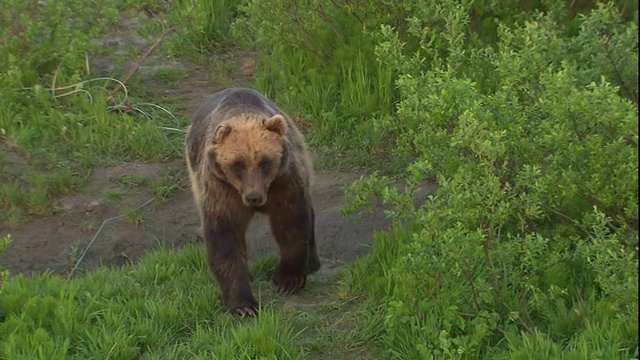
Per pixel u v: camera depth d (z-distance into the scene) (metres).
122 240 12.76
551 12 12.93
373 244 11.66
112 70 17.05
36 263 12.32
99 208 13.30
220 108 10.43
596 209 8.62
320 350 9.16
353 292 10.34
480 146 8.67
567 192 8.96
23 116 14.90
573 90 8.56
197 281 10.80
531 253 8.79
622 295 8.09
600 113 8.41
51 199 13.38
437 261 8.64
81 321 9.53
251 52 18.19
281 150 9.48
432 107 9.66
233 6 19.39
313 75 15.40
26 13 15.59
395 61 11.32
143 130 14.80
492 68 12.30
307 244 10.38
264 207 10.07
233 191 9.73
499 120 9.67
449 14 11.86
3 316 9.74
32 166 13.92
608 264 8.64
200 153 10.42
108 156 14.37
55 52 16.08
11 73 15.03
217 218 9.92
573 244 10.38
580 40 9.63
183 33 18.17
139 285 10.68
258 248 12.57
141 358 8.93
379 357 8.97
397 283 9.73
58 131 14.66
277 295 10.65
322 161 14.05
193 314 9.78
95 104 15.24
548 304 9.23
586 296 9.38
